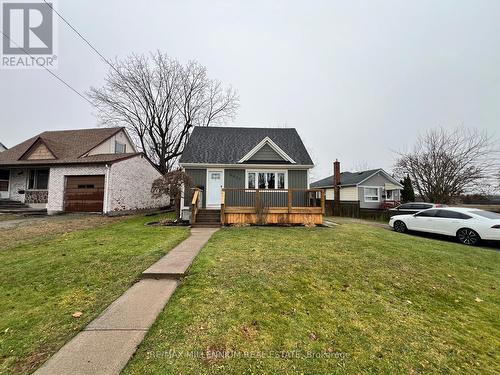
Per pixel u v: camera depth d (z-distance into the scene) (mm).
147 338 2641
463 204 21594
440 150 19812
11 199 16203
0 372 2168
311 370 2318
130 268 4812
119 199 14961
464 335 3150
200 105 25969
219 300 3555
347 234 8992
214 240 7473
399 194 26828
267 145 14727
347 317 3348
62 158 16062
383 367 2439
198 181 14016
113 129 19891
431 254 6754
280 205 13945
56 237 7641
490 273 5617
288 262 5359
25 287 4016
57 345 2533
